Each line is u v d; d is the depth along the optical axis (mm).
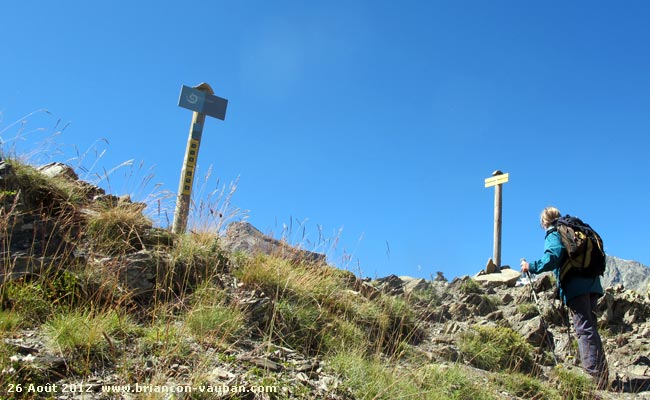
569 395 5527
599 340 5840
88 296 4613
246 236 7031
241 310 5176
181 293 5090
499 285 9805
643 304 8023
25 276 4441
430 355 5805
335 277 6836
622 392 5789
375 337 5949
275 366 4332
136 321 4582
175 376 3783
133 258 5211
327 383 4270
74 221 5395
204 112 7496
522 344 6363
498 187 13281
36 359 3549
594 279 6000
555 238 6043
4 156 5547
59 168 6215
